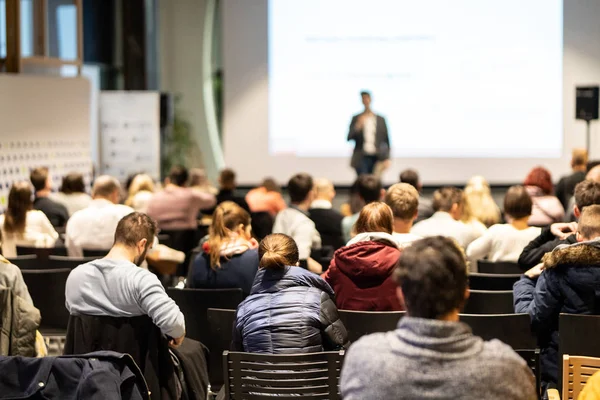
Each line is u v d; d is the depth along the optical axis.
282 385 3.47
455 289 2.13
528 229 5.53
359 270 4.11
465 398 2.05
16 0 9.60
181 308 4.55
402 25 13.41
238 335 3.76
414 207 5.02
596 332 3.59
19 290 4.21
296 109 13.77
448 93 13.46
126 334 3.76
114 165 13.04
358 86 13.59
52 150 10.05
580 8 13.23
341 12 13.51
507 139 13.49
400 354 2.11
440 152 13.59
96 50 13.47
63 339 5.57
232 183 9.20
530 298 3.96
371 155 12.62
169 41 15.68
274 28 13.68
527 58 13.34
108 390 3.09
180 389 4.07
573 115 13.36
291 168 13.88
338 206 13.33
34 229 6.39
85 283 3.82
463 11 13.34
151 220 3.99
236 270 4.70
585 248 3.61
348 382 2.16
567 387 3.35
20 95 9.27
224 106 13.90
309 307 3.69
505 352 2.12
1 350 4.05
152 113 12.95
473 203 6.66
